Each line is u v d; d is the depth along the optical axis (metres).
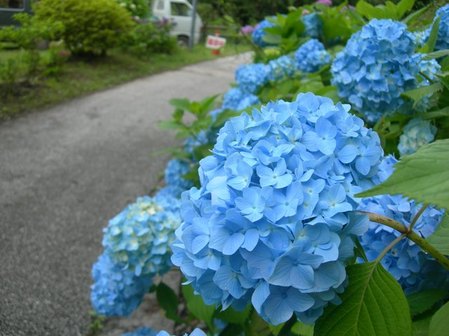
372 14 1.02
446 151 0.31
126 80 4.46
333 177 0.38
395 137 0.77
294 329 0.52
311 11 1.68
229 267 0.38
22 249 1.63
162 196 1.19
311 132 0.40
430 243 0.45
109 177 2.27
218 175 0.41
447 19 0.80
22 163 2.37
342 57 0.75
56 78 3.96
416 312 0.47
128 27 5.06
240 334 0.85
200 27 7.12
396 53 0.70
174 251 0.42
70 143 2.70
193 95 4.04
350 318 0.38
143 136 2.89
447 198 0.29
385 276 0.39
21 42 3.68
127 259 0.90
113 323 1.30
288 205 0.36
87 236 1.73
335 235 0.36
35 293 1.42
